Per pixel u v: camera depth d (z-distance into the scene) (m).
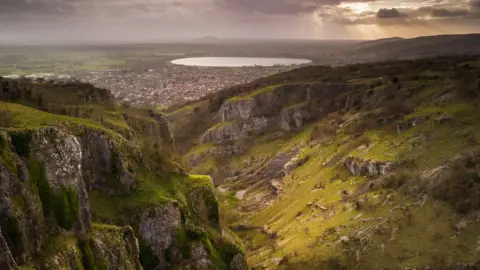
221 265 66.44
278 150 168.38
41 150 46.41
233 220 128.12
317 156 142.75
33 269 40.12
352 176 119.19
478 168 90.75
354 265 84.38
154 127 95.31
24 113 58.12
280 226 115.81
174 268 60.25
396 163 109.62
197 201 72.19
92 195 57.38
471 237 78.94
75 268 44.66
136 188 62.28
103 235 50.03
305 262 91.25
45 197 45.41
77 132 57.41
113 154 61.44
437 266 76.19
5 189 40.97
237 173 168.25
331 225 101.69
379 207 98.31
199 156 187.12
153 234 59.50
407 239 85.06
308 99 188.00
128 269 50.72
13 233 40.25
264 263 97.69
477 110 116.69
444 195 89.88
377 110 145.12
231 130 193.12
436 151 106.06
